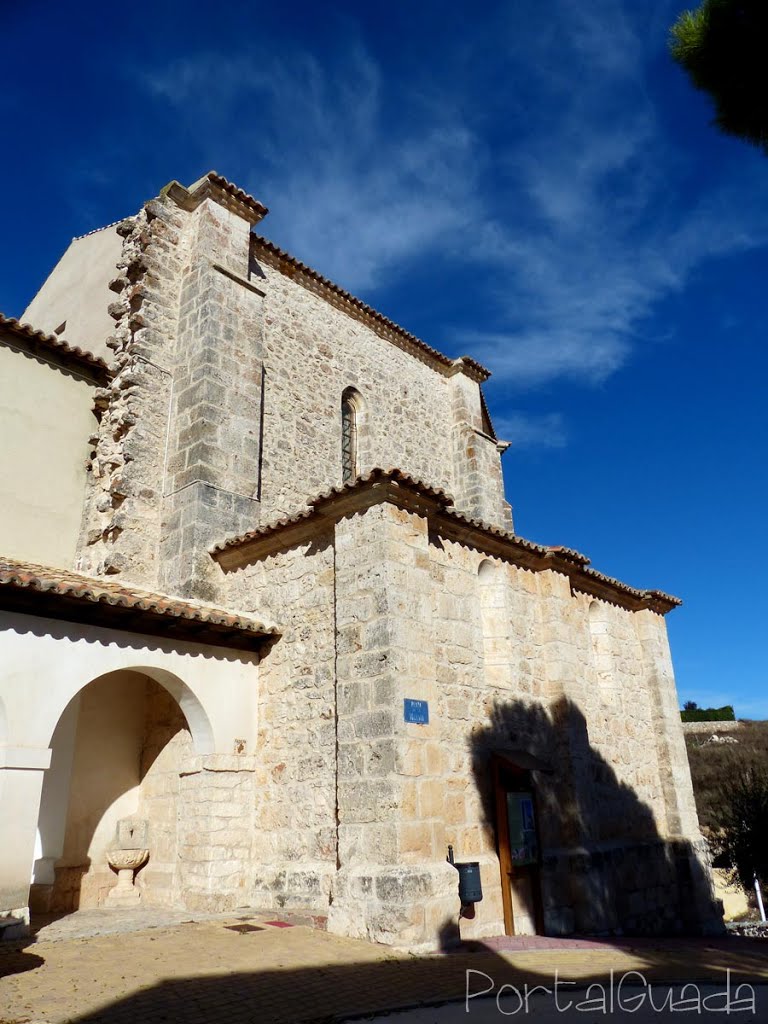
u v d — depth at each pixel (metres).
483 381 20.98
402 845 8.17
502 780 10.12
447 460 19.36
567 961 7.70
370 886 8.03
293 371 15.42
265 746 10.34
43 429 13.03
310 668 10.12
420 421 18.75
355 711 8.98
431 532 10.67
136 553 12.14
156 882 10.25
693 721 45.03
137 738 11.23
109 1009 5.40
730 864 19.95
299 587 10.64
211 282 13.69
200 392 12.84
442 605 10.45
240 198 14.98
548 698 12.02
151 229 14.09
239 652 10.65
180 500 12.34
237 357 13.62
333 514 10.08
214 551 11.81
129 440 12.62
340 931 8.12
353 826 8.59
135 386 12.98
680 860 13.76
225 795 9.95
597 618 14.40
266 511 13.71
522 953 8.05
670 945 9.94
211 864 9.56
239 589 11.53
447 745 9.72
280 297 15.75
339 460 15.87
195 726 10.16
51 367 13.42
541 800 11.07
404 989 6.31
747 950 10.11
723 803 23.88
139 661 9.51
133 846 10.49
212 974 6.42
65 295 18.41
